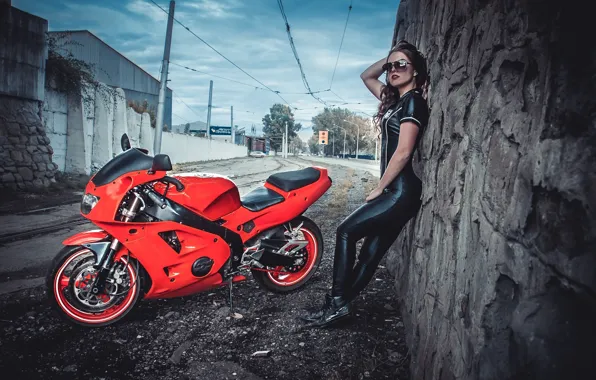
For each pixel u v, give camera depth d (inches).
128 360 97.5
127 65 1323.8
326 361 97.0
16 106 446.9
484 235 53.2
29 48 454.3
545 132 38.8
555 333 32.8
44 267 168.6
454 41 84.7
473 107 66.2
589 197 30.3
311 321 115.1
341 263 108.9
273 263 134.0
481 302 50.8
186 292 120.7
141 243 109.7
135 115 826.2
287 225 143.3
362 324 116.3
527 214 40.4
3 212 301.4
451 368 61.1
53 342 104.7
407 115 98.3
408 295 113.6
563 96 36.2
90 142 607.5
